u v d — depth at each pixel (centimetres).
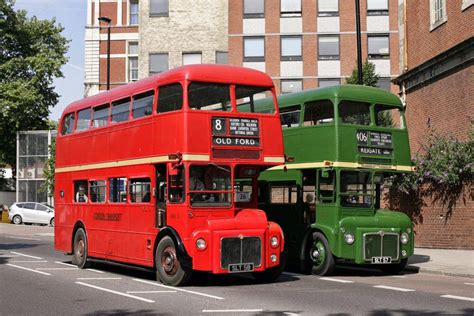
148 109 1473
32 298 1174
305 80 4753
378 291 1276
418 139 2822
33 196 5356
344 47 4747
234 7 4822
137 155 1505
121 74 5750
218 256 1314
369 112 1667
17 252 2352
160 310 1028
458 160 2134
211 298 1167
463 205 2138
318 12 4775
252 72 1445
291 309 1034
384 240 1612
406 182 2233
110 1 5806
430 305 1081
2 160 6000
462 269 1653
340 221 1580
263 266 1362
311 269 1641
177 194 1348
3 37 5738
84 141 1800
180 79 1362
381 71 4716
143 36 4994
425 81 2736
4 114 5459
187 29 4966
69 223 1867
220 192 1363
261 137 1420
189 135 1334
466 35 2425
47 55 5756
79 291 1272
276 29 4788
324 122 1633
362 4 4756
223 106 1387
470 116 2358
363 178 1634
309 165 1656
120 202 1585
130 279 1502
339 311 1014
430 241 2241
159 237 1402
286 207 1719
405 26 3006
